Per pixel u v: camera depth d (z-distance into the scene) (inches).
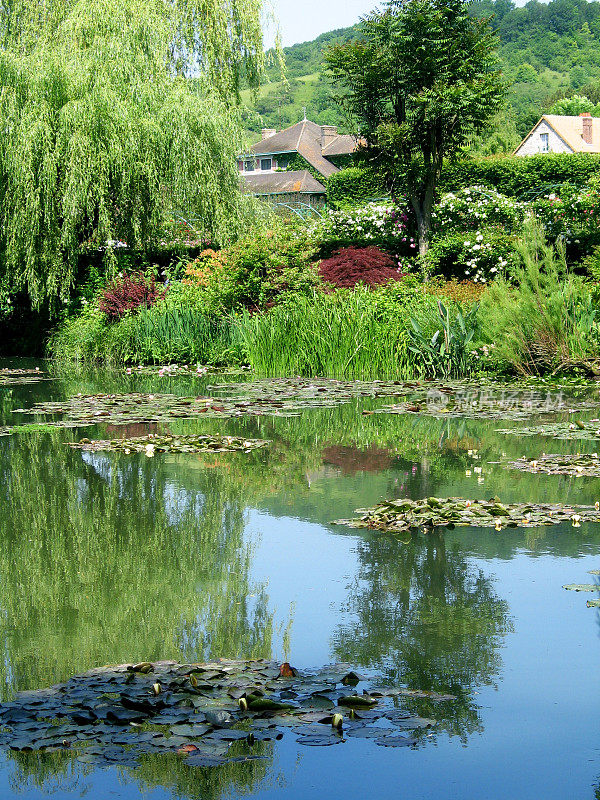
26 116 661.9
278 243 645.9
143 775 94.7
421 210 726.5
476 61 690.2
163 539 191.9
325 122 3400.6
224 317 648.4
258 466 271.1
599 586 156.6
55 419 377.7
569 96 3061.0
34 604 151.9
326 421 366.3
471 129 721.0
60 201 679.7
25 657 128.0
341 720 105.0
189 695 112.0
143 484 247.0
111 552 183.2
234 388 489.1
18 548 186.9
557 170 1083.3
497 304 537.3
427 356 533.6
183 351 644.7
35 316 767.7
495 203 719.7
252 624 140.9
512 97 3307.1
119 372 607.2
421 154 716.0
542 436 319.0
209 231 748.0
